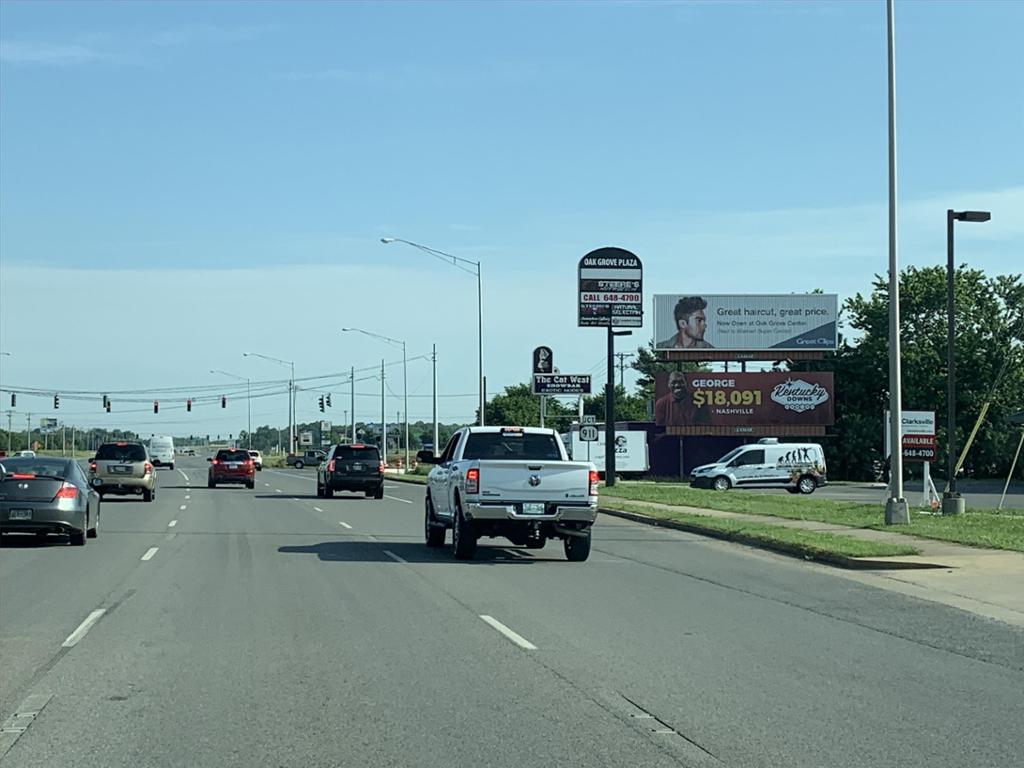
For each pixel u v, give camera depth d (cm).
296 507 3881
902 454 3116
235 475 5612
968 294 7481
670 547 2417
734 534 2559
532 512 2039
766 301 7181
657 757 782
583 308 5022
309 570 1916
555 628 1333
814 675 1073
